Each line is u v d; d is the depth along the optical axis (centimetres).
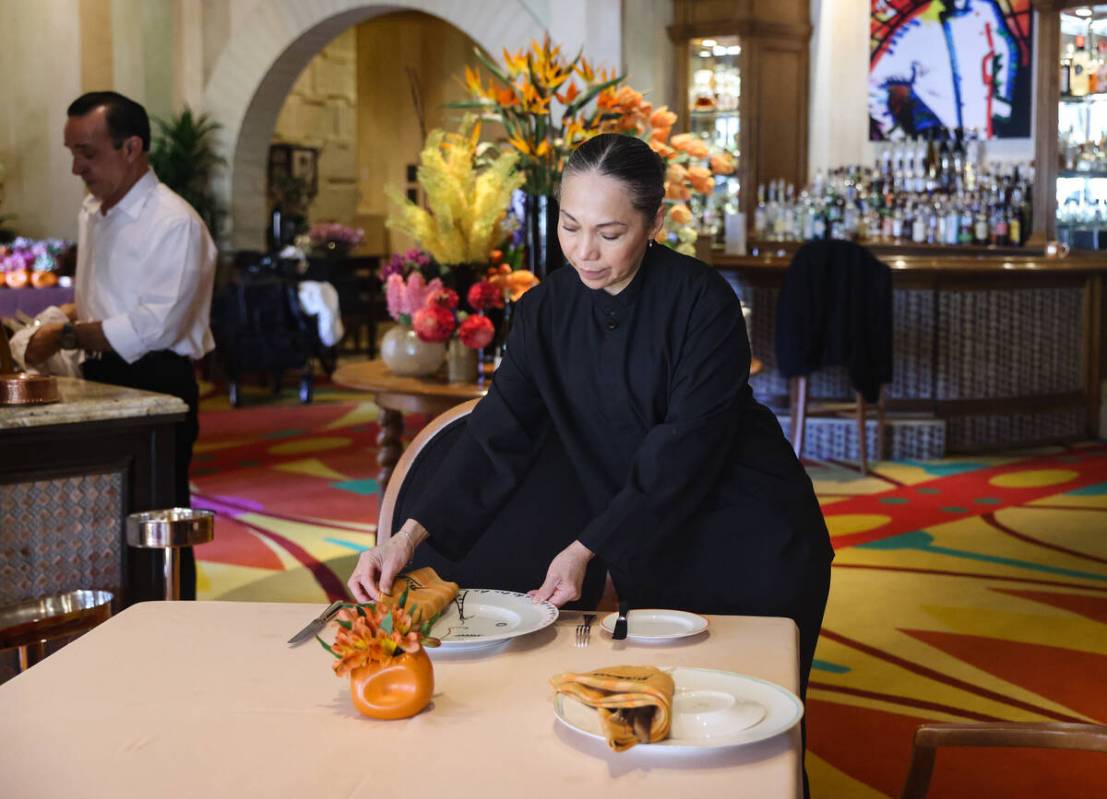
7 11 1105
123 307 380
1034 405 817
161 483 317
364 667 147
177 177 1165
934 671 386
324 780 130
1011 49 938
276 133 1403
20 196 1120
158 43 1193
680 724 140
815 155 1024
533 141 415
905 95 984
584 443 214
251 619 186
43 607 237
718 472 206
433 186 419
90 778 131
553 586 190
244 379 1133
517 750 138
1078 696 364
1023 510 616
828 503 634
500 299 421
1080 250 867
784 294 698
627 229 189
